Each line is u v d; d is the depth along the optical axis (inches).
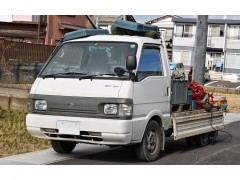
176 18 2097.7
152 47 327.0
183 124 347.9
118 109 284.5
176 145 405.1
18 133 414.6
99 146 381.4
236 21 2053.4
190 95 382.3
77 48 322.0
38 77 316.2
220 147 394.3
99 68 305.9
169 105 339.3
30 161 311.6
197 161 326.0
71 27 1478.8
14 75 872.3
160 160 327.0
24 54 976.3
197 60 619.5
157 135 323.6
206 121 389.4
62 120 294.7
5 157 320.5
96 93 289.0
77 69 311.6
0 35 1435.8
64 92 297.7
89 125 286.4
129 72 295.3
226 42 2086.6
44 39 1430.9
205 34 617.9
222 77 1991.9
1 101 580.7
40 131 304.2
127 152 358.9
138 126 294.5
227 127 540.7
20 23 1445.6
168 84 337.4
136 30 335.3
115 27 349.1
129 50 308.8
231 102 888.9
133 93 291.0
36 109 306.8
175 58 2118.6
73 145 351.3
